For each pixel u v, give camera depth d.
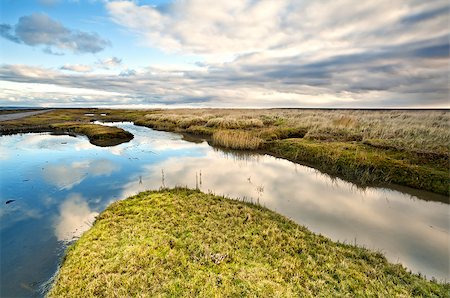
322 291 5.96
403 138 21.09
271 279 6.26
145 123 49.22
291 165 19.19
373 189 14.36
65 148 25.53
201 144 28.06
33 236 9.23
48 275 7.17
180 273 6.41
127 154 22.89
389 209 11.84
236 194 13.10
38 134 35.12
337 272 6.65
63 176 16.34
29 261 7.79
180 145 27.45
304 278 6.40
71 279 6.43
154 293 5.77
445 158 16.22
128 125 50.31
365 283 6.31
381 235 9.51
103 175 16.55
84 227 9.85
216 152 23.84
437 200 13.00
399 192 14.03
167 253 7.17
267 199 12.62
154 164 19.36
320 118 36.94
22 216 10.84
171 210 9.84
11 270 7.39
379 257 7.69
